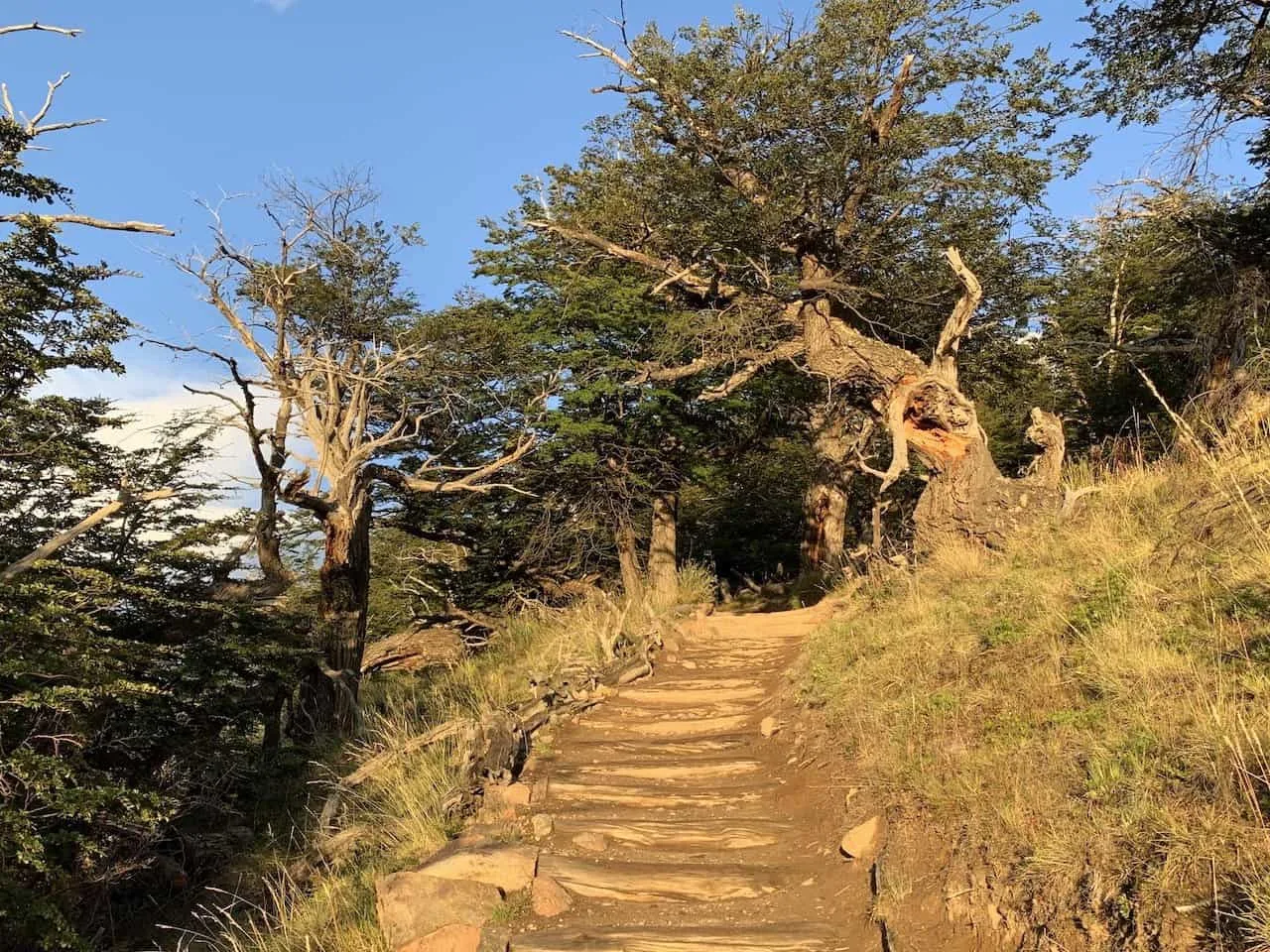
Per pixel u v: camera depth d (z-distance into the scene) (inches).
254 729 601.6
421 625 898.7
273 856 421.4
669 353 713.0
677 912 214.5
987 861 179.5
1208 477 308.5
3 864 338.3
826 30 630.5
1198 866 140.9
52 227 386.6
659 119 693.3
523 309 861.8
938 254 695.1
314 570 938.7
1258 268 590.2
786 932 198.4
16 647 371.9
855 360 576.1
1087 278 863.7
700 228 704.4
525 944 197.9
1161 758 171.0
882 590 436.8
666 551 809.5
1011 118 661.9
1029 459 938.7
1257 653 191.3
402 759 362.0
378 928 219.0
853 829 226.8
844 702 304.5
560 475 825.5
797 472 1225.4
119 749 461.7
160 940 373.7
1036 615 275.6
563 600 890.7
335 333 813.2
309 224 711.7
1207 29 626.5
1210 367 562.6
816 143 660.1
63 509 484.7
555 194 880.9
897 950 176.7
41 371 404.5
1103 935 146.9
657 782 304.3
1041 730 211.6
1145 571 263.6
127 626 511.5
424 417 759.7
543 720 372.5
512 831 262.5
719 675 457.7
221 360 538.6
